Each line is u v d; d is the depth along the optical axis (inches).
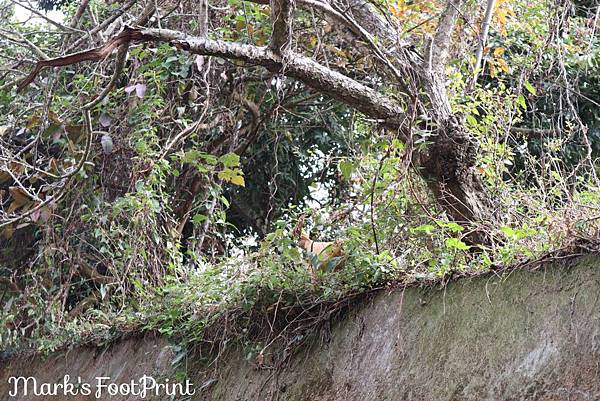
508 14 213.6
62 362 225.0
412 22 194.1
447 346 110.7
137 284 195.8
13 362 249.4
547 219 113.2
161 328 177.9
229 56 132.6
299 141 274.4
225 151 241.0
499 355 101.0
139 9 221.5
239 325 157.6
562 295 96.6
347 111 253.4
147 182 193.9
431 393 108.6
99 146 204.8
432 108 145.2
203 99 223.0
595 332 89.7
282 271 147.1
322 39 195.9
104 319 213.9
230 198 278.2
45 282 223.1
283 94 231.0
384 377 119.8
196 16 193.5
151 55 200.5
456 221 139.2
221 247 224.8
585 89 238.5
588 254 96.2
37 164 199.0
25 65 217.9
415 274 125.1
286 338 145.4
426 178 143.5
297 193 281.1
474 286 111.3
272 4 134.8
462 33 182.7
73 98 196.2
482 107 168.6
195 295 168.1
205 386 162.7
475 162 144.3
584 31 216.5
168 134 224.5
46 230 215.2
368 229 140.7
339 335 135.3
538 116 213.0
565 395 89.3
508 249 109.4
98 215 203.3
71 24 188.5
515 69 208.4
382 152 159.5
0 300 237.9
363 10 155.8
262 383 147.5
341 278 137.7
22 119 209.2
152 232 195.9
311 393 134.4
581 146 209.8
